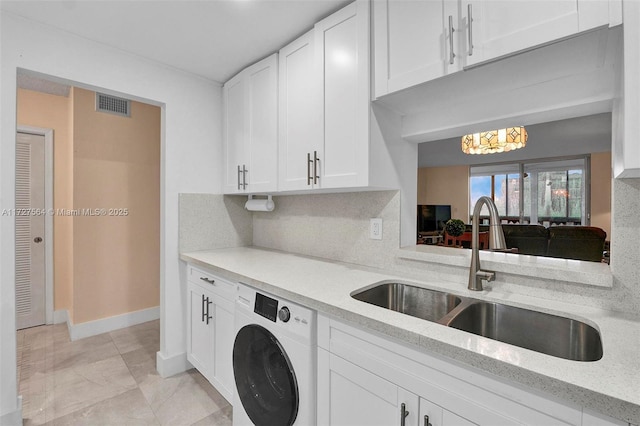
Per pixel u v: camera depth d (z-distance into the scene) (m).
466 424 0.81
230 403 1.73
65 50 1.74
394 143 1.59
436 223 6.64
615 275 1.05
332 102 1.56
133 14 1.58
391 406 0.97
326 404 1.18
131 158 3.09
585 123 3.36
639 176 0.94
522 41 0.98
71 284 2.82
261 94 2.02
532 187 5.89
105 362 2.36
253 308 1.50
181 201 2.26
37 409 1.81
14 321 1.60
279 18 1.62
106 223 2.94
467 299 1.26
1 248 1.56
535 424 0.71
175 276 2.24
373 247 1.78
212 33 1.75
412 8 1.27
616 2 0.83
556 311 1.07
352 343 1.08
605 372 0.68
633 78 0.74
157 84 2.11
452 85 1.25
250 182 2.13
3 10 1.54
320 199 2.10
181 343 2.26
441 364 0.86
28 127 2.92
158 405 1.86
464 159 5.98
